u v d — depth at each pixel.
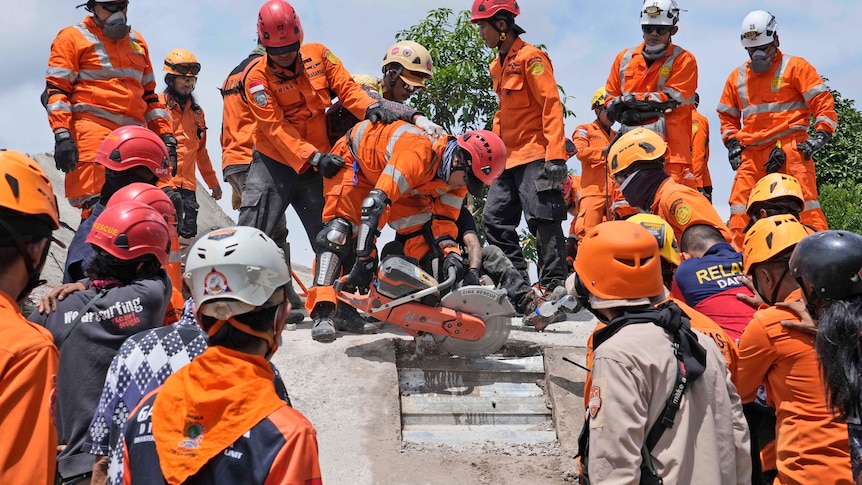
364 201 5.67
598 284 3.26
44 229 2.69
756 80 8.84
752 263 3.94
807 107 8.77
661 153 5.23
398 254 6.21
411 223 6.17
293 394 5.46
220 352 2.39
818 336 3.20
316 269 6.10
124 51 7.07
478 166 5.64
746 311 4.33
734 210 9.09
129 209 3.61
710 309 4.41
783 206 5.30
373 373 5.65
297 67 6.45
